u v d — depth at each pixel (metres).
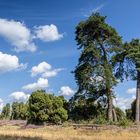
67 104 63.66
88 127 49.38
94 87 59.97
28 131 45.03
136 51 59.78
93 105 61.94
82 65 61.28
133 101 68.25
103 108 61.59
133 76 60.47
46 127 53.34
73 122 58.84
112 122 52.97
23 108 101.81
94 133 43.50
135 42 61.38
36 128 53.72
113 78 59.94
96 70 59.56
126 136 37.28
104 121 54.38
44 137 33.06
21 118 102.69
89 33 63.00
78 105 62.59
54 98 60.41
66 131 46.41
